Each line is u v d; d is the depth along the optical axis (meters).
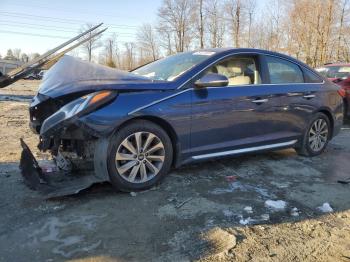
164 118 4.05
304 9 42.22
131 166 3.94
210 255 2.91
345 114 9.27
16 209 3.58
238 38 54.75
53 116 3.73
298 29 43.19
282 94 5.18
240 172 4.86
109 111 3.72
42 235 3.13
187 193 4.06
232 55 4.82
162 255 2.89
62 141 4.17
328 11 40.47
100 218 3.44
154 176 4.10
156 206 3.72
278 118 5.17
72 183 3.95
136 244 3.03
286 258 2.91
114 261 2.80
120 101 3.81
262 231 3.31
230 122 4.60
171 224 3.37
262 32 50.84
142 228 3.29
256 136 4.95
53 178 4.19
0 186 4.12
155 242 3.07
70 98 3.90
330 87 6.02
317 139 5.91
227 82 4.39
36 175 4.09
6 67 34.50
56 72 4.47
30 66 5.10
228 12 55.75
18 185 4.16
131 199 3.86
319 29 40.91
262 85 5.02
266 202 3.90
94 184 4.20
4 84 4.97
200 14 60.59
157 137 4.06
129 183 3.94
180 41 63.00
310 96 5.61
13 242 3.02
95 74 4.12
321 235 3.29
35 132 4.48
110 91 3.81
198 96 4.30
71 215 3.48
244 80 4.96
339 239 3.24
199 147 4.40
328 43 41.00
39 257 2.83
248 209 3.72
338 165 5.47
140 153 3.98
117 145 3.82
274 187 4.39
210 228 3.32
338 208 3.89
